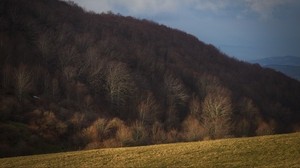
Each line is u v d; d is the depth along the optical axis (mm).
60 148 84688
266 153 41094
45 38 142000
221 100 120125
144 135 92000
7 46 126625
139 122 106438
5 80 107250
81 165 41312
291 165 36000
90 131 90562
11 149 76438
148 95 127875
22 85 102438
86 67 138375
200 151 44500
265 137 49812
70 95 118938
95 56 142750
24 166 41781
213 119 111500
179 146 48969
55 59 138000
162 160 41531
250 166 37031
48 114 95875
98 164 41406
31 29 150000
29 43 142875
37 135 86250
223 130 104062
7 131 82000
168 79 147375
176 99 135500
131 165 40281
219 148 45156
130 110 120375
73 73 129750
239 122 120500
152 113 117062
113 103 124750
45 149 82062
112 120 100938
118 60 155000
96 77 133750
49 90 115812
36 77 118312
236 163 38375
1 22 143625
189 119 116500
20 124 88312
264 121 132625
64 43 150500
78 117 99062
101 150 49500
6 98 98500
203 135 101250
